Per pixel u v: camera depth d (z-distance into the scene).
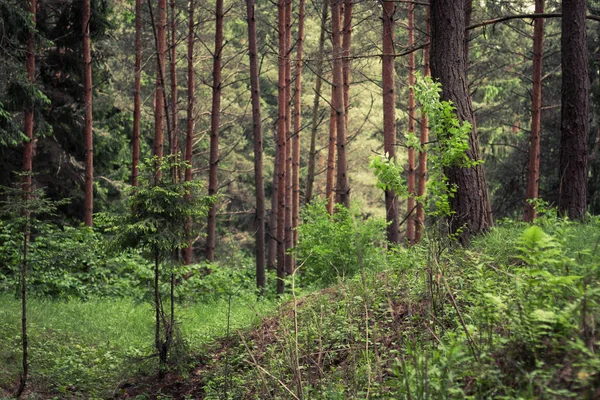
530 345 4.54
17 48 18.69
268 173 36.31
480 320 5.29
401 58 28.06
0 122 17.48
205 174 34.44
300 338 8.06
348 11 17.78
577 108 12.53
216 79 18.53
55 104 23.53
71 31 23.12
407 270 8.23
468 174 10.62
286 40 21.38
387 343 6.91
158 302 9.35
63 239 17.92
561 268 5.26
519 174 25.59
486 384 4.54
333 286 11.01
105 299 16.00
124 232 9.03
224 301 15.77
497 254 8.19
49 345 10.45
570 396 3.88
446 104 8.06
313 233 14.90
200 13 26.98
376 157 8.05
